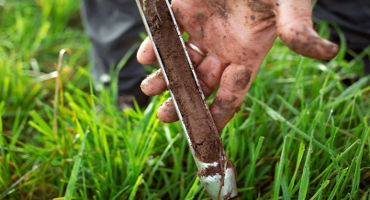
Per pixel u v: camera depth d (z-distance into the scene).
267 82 0.63
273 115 0.52
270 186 0.51
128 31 0.65
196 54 0.46
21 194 0.53
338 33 0.67
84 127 0.55
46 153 0.55
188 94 0.44
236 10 0.43
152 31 0.44
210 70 0.46
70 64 0.74
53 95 0.71
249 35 0.43
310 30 0.37
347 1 0.65
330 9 0.66
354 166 0.48
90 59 0.73
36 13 0.93
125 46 0.66
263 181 0.52
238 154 0.54
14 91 0.67
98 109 0.65
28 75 0.71
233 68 0.44
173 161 0.55
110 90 0.66
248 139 0.53
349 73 0.64
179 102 0.44
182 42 0.45
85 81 0.73
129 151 0.50
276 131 0.56
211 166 0.43
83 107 0.59
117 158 0.51
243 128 0.54
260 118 0.55
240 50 0.44
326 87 0.59
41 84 0.70
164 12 0.45
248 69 0.44
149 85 0.46
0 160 0.52
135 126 0.57
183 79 0.44
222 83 0.45
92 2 0.68
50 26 0.91
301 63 0.54
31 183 0.53
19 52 0.80
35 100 0.69
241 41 0.43
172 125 0.55
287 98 0.61
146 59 0.47
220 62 0.46
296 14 0.38
